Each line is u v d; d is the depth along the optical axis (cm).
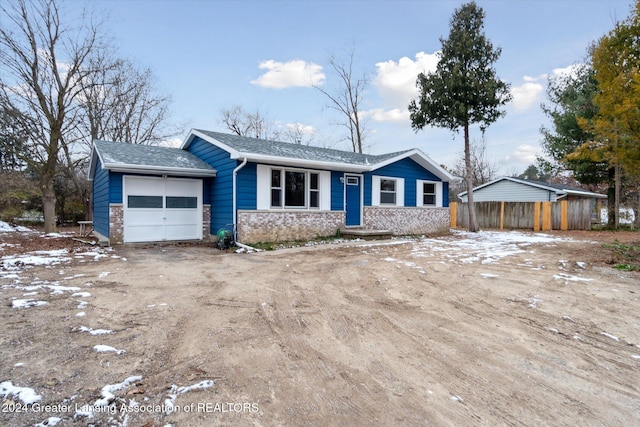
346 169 1364
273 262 838
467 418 241
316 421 233
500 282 643
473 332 404
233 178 1131
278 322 425
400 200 1587
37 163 1686
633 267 755
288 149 1345
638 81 876
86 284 595
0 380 276
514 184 2480
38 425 222
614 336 395
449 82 1528
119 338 367
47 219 1664
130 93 2320
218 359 322
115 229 1102
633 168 1002
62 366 302
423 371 309
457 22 1571
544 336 394
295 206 1268
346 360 327
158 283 614
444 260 873
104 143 1274
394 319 444
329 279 657
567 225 1934
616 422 240
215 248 1110
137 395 260
